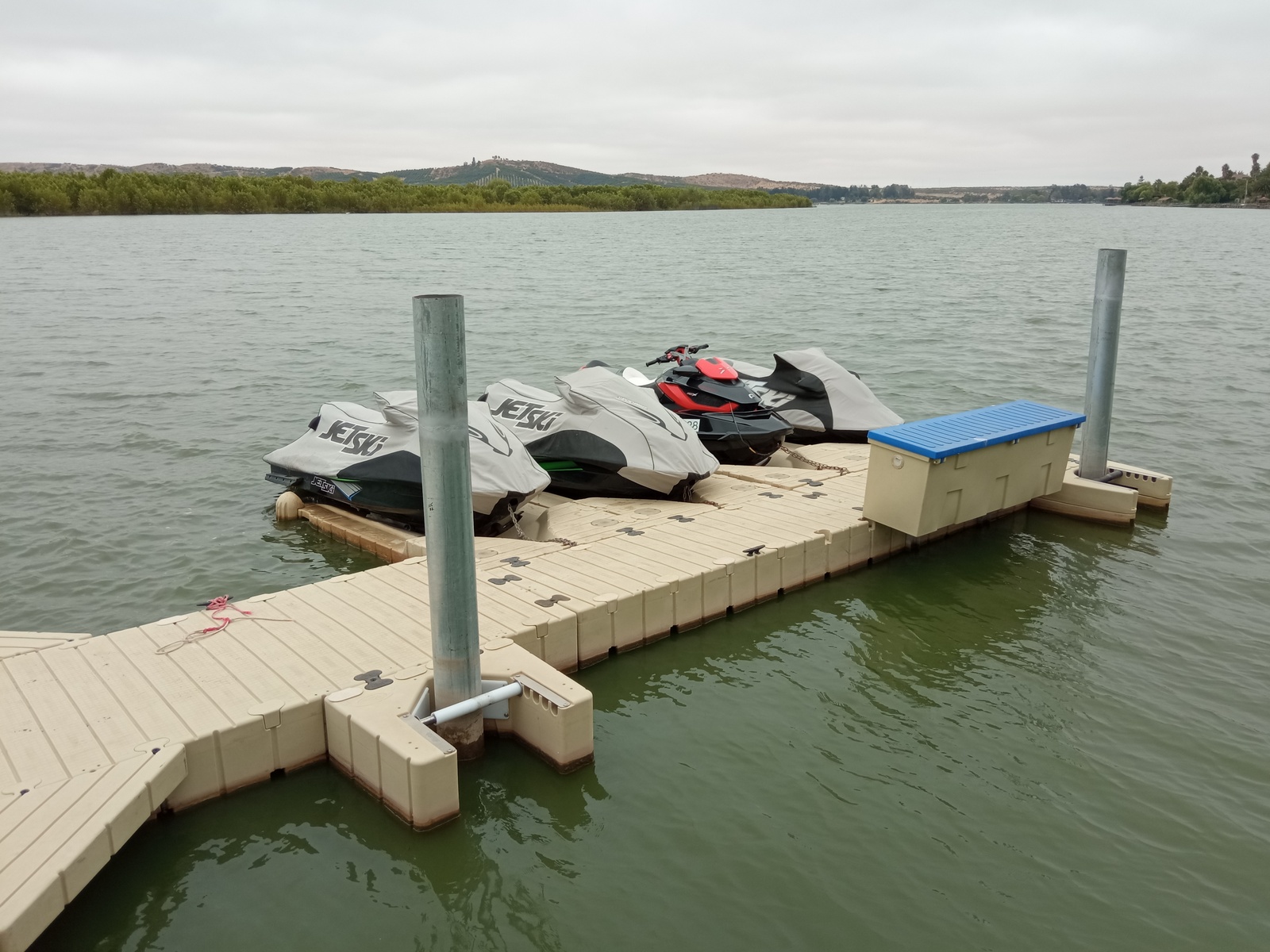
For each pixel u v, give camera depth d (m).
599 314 30.78
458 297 5.45
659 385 13.06
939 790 6.17
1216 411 16.72
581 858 5.52
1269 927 5.00
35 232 83.56
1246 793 6.13
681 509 10.45
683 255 60.28
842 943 4.89
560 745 6.19
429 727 6.09
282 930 4.97
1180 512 11.55
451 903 5.16
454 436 5.64
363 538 10.42
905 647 8.13
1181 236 88.44
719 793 6.14
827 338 25.83
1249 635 8.34
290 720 6.03
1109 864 5.48
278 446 14.62
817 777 6.32
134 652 6.76
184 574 9.80
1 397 17.72
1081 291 37.41
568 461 11.09
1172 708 7.16
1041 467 10.45
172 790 5.55
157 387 18.81
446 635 6.03
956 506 9.59
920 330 27.06
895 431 9.65
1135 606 8.95
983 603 9.02
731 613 8.74
